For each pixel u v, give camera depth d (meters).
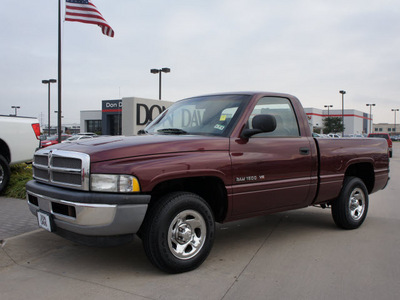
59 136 17.86
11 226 5.27
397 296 3.34
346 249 4.67
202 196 4.30
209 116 4.51
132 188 3.37
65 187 3.61
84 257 4.25
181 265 3.70
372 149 5.93
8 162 7.53
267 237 5.21
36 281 3.57
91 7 13.41
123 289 3.40
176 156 3.66
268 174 4.36
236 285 3.53
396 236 5.29
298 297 3.29
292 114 4.96
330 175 5.12
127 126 20.83
